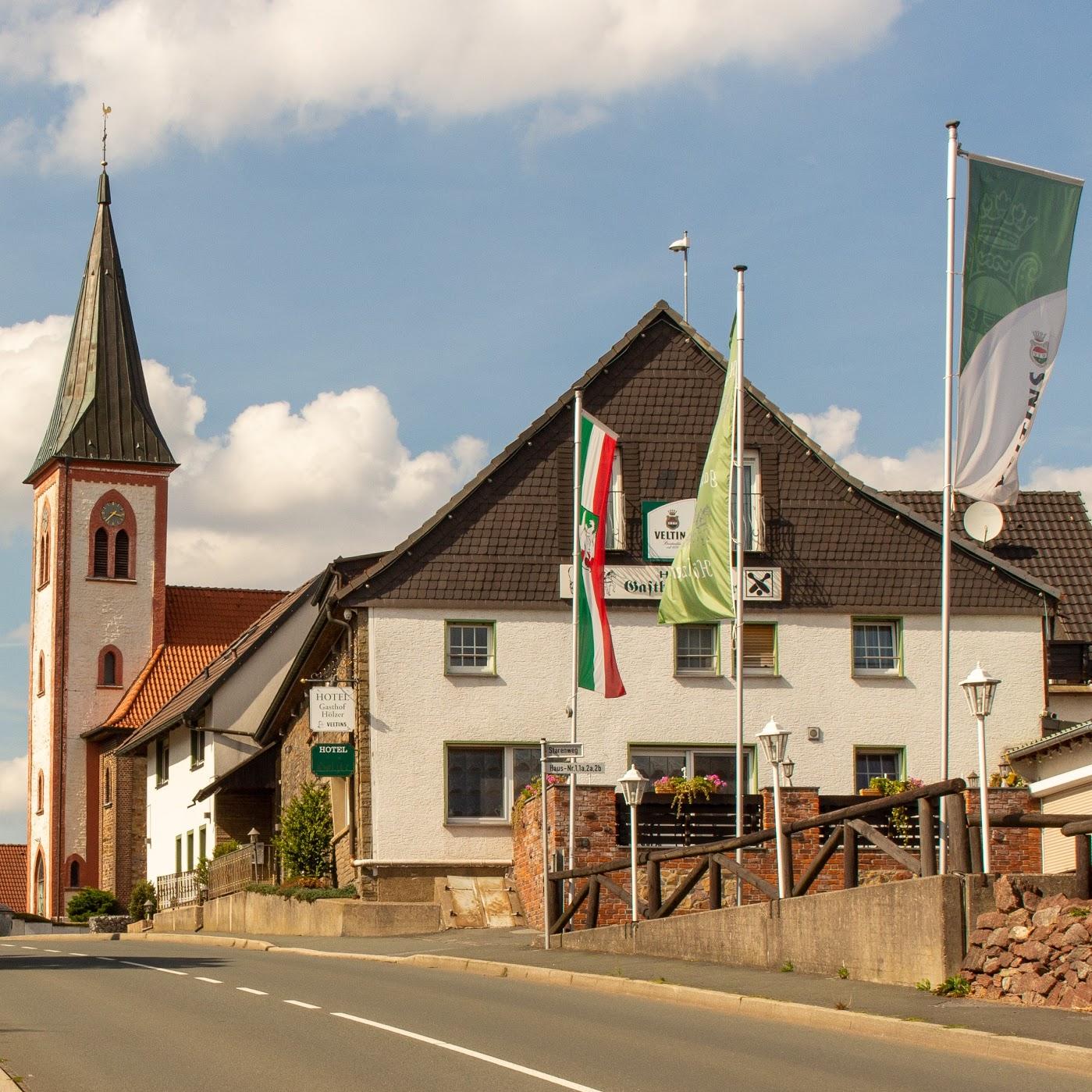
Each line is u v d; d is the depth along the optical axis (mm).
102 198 103938
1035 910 18734
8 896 106812
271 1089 13930
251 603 101375
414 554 41562
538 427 42406
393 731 40875
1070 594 45656
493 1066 15102
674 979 22156
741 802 30938
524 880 37531
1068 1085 14047
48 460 97812
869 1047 16453
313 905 40281
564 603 41781
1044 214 25422
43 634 98812
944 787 20188
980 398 25031
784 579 42156
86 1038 17250
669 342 43281
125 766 83062
